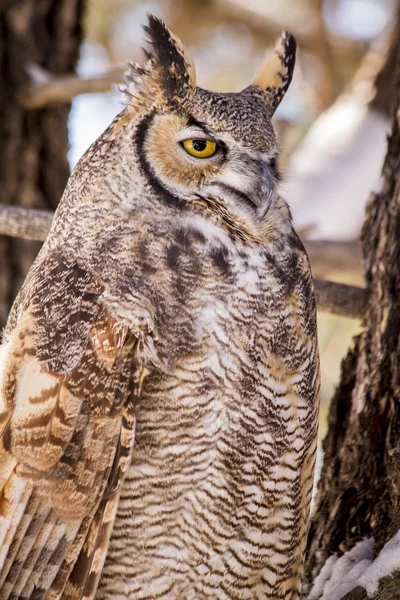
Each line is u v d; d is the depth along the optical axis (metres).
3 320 5.33
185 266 4.88
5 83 5.38
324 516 4.95
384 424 4.93
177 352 4.85
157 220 4.89
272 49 4.98
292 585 4.91
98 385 4.84
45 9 5.43
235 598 4.89
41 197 5.39
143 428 4.85
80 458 4.83
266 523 4.88
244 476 4.87
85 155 4.92
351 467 4.94
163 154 4.91
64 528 4.84
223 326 4.86
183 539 4.86
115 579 4.86
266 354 4.87
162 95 4.92
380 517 4.90
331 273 5.34
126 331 4.85
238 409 4.86
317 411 4.91
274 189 4.93
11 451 4.84
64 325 4.86
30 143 5.38
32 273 4.91
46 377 4.84
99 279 4.86
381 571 4.84
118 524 4.86
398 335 4.95
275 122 5.01
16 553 4.83
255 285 4.88
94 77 5.32
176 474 4.85
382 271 4.98
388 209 5.00
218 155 4.92
